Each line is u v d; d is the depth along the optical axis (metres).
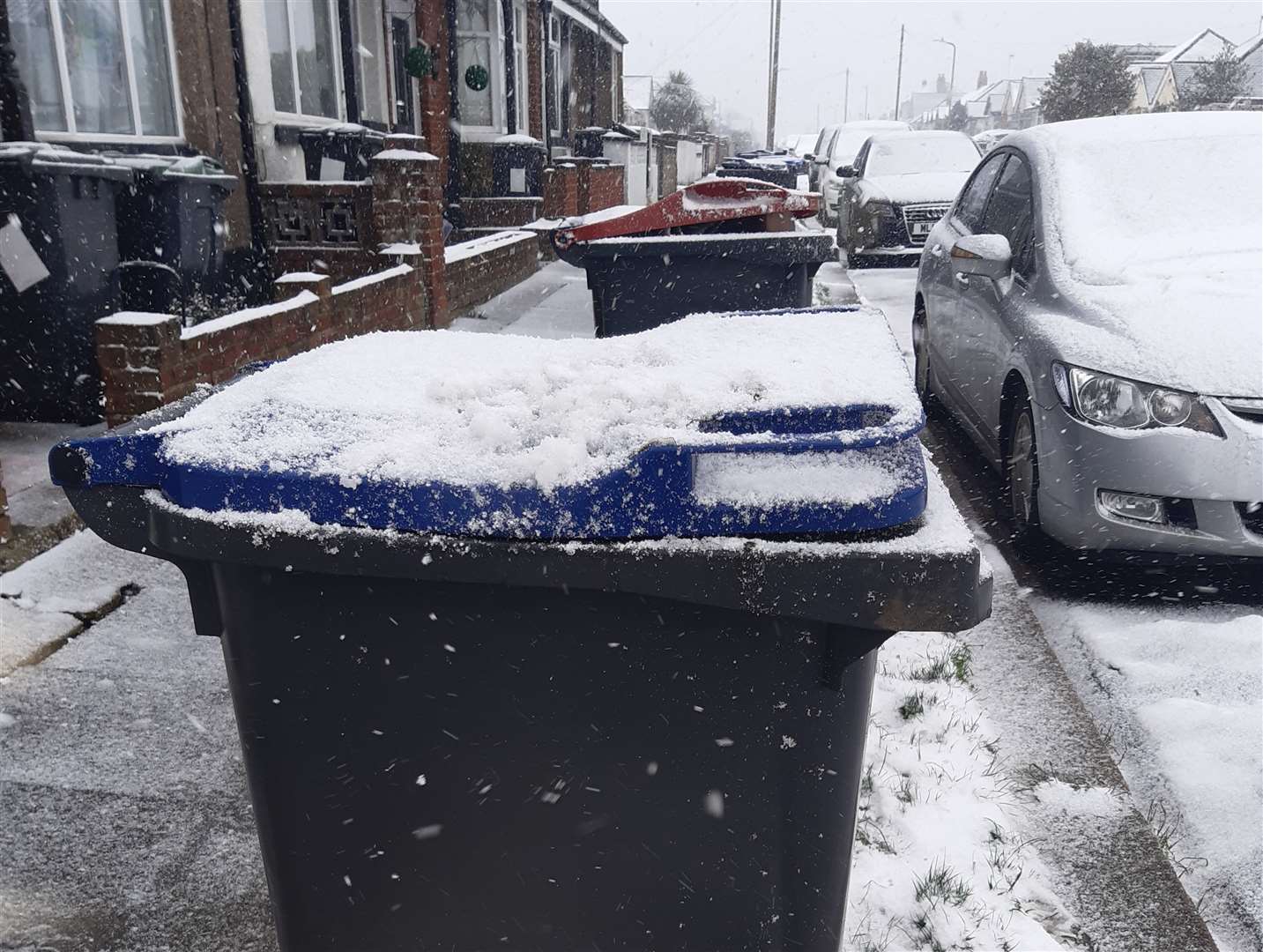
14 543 4.17
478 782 1.66
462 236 15.45
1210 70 46.78
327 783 1.70
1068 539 4.29
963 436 6.72
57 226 5.62
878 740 3.20
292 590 1.59
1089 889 2.66
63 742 3.07
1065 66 46.12
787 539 1.49
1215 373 3.96
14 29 6.97
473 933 1.76
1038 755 3.20
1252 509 3.90
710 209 5.48
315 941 1.80
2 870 2.57
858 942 2.39
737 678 1.56
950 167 13.66
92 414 6.03
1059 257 4.93
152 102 8.22
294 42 10.59
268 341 5.77
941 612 1.46
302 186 8.80
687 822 1.64
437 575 1.51
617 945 1.73
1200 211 4.98
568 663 1.58
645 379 1.78
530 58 19.00
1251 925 2.65
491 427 1.59
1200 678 3.66
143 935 2.39
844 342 1.98
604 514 1.49
